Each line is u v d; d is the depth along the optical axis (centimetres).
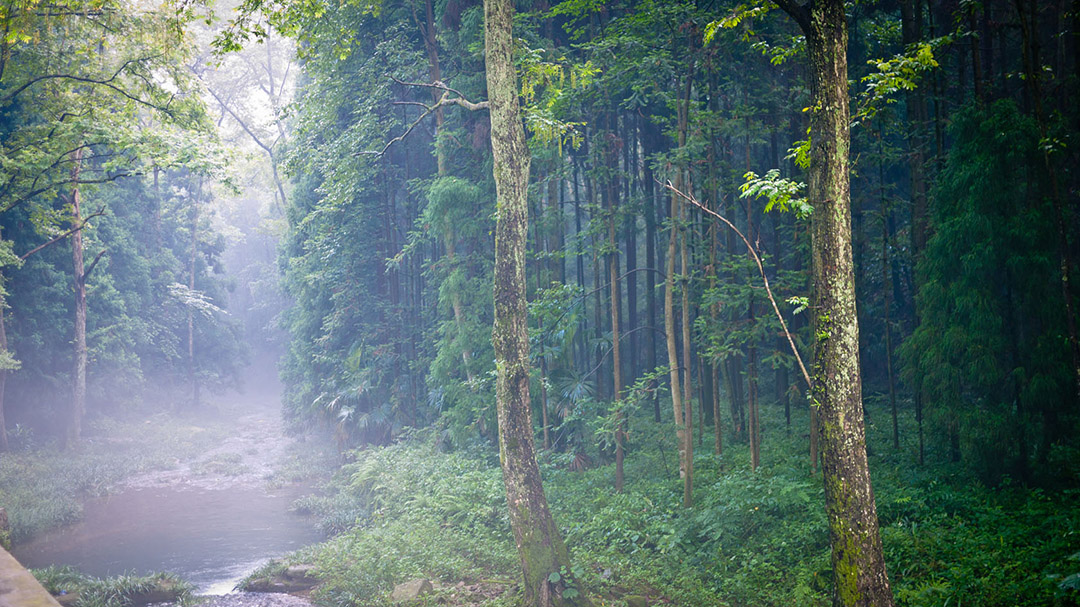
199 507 1936
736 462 1413
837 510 591
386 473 1778
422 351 2273
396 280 2403
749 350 1304
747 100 1340
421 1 2023
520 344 982
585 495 1390
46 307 2714
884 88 695
